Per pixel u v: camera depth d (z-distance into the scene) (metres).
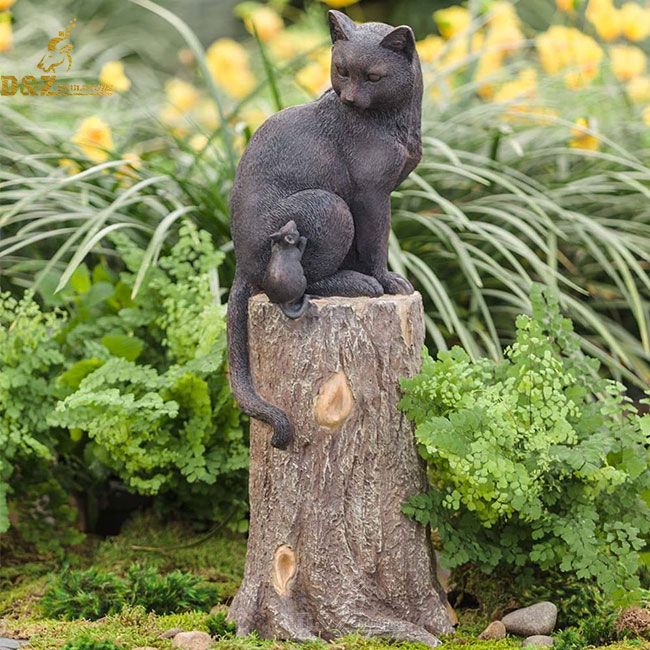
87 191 8.27
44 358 6.72
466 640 5.46
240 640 5.30
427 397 5.51
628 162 8.36
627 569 5.26
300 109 5.53
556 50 9.83
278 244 5.23
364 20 16.48
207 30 15.24
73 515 6.95
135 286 6.70
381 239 5.62
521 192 7.94
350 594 5.44
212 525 7.21
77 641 5.14
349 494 5.44
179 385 6.49
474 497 5.55
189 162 9.23
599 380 5.86
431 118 9.23
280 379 5.42
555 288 7.43
